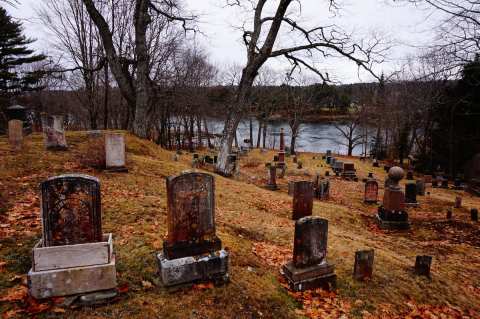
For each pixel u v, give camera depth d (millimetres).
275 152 44094
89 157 11453
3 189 7945
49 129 12445
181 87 35469
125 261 5266
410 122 36938
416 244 10375
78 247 4297
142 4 19109
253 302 4863
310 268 5738
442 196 20969
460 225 12938
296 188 10453
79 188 4363
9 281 4496
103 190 9016
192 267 4930
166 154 20016
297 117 51219
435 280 7145
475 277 8109
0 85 38188
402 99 36406
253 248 7000
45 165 10570
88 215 4430
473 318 5930
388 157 43344
